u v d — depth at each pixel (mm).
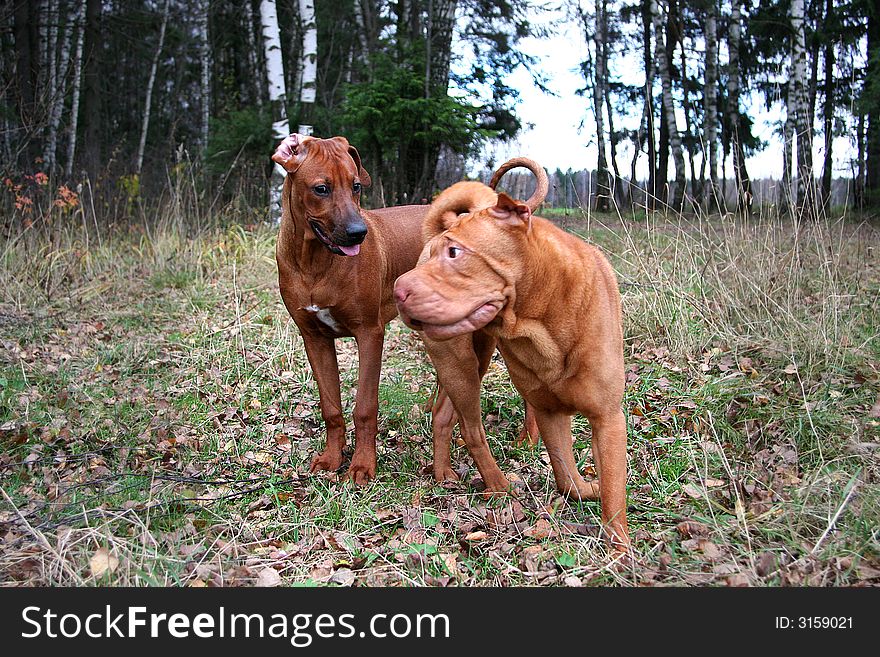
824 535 2850
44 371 5176
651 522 3291
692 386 4621
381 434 4531
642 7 24547
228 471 3984
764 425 4074
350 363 5543
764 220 6359
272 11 11398
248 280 7559
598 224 8844
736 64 20078
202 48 23609
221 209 9820
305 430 4566
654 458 3861
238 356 5562
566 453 3416
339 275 3859
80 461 3975
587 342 2908
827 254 5738
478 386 3604
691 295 5535
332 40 19266
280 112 11250
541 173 3168
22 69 14141
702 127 23062
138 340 5930
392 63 10461
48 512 3371
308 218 3764
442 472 3865
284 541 3293
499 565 3020
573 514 3377
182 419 4566
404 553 3092
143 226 9320
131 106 25391
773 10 18984
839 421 3967
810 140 6207
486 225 2756
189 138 21938
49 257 7363
